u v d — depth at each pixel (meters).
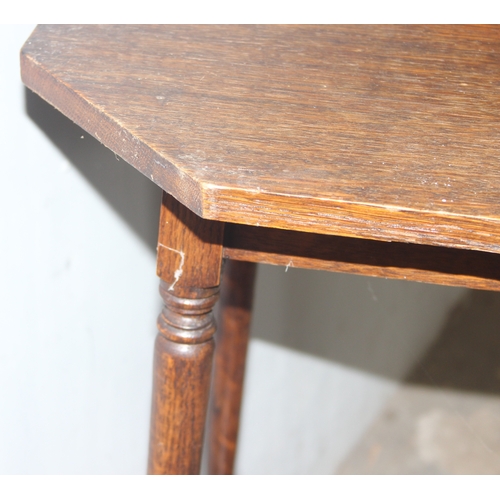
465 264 0.47
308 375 1.17
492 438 1.35
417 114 0.46
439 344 1.45
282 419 1.17
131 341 0.86
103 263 0.77
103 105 0.43
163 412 0.55
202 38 0.55
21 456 0.80
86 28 0.55
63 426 0.83
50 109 0.65
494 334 1.47
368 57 0.55
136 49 0.52
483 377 1.44
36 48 0.51
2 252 0.67
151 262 0.83
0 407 0.75
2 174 0.64
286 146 0.40
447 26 0.63
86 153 0.70
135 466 0.96
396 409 1.40
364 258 0.47
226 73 0.49
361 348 1.25
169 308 0.51
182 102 0.45
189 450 0.56
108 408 0.87
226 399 0.91
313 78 0.50
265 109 0.45
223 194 0.36
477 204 0.37
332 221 0.36
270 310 1.02
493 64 0.56
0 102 0.61
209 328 0.52
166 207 0.47
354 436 1.35
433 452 1.31
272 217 0.36
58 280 0.74
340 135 0.42
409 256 0.47
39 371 0.77
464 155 0.41
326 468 1.32
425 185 0.38
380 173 0.39
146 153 0.39
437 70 0.53
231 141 0.40
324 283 1.08
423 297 1.34
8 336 0.72
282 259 0.48
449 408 1.40
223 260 0.49
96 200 0.73
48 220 0.70
